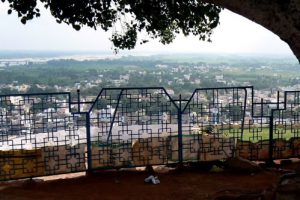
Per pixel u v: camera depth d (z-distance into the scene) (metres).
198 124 8.53
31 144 7.73
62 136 7.88
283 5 5.39
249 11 5.62
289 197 5.52
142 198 6.74
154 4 9.22
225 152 8.70
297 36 5.45
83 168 8.08
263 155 8.90
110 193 7.02
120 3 9.25
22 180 7.80
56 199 6.64
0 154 7.54
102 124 8.05
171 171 8.41
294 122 8.98
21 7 7.77
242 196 6.37
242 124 8.73
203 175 8.19
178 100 8.38
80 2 8.21
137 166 8.31
